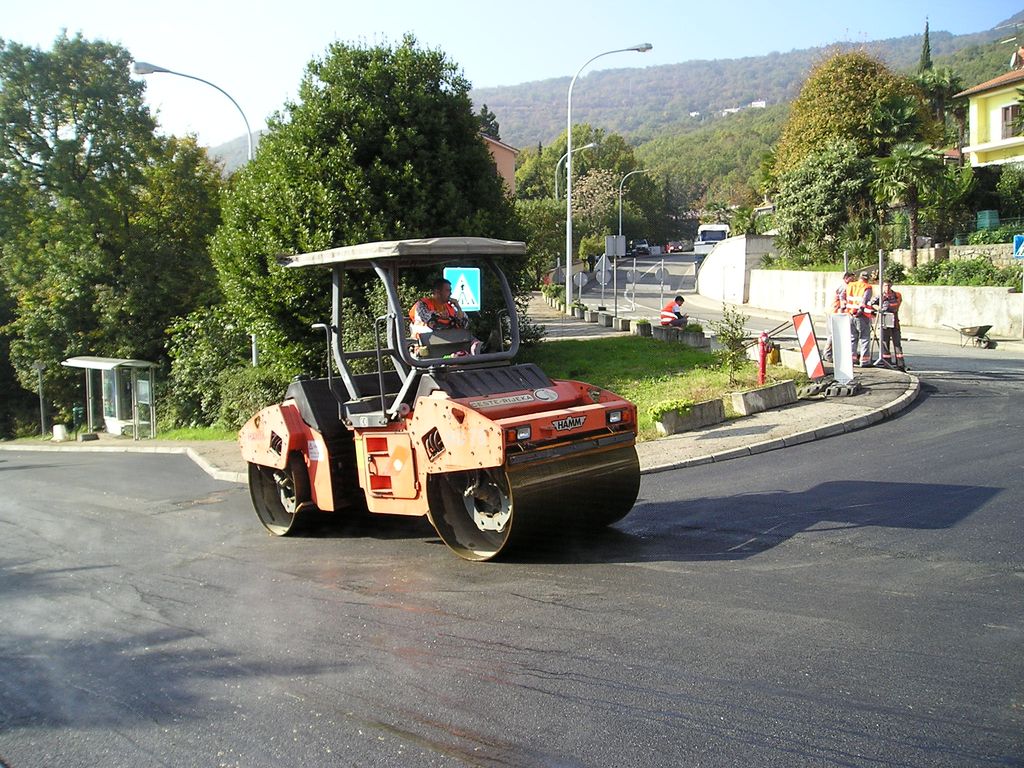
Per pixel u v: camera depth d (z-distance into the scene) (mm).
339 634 6289
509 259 21438
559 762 4246
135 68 21516
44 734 5090
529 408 7812
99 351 35844
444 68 20859
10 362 43250
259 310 20078
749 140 187875
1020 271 29125
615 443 7922
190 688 5562
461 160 20750
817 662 5121
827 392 15031
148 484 16047
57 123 35688
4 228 35375
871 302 17656
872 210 40188
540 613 6332
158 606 7430
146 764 4617
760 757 4148
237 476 15805
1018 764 3967
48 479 18500
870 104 43375
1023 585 6250
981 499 8625
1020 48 52781
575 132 111250
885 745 4180
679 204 139500
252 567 8531
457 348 8359
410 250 7922
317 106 19531
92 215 34156
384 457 8328
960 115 52594
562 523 7633
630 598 6488
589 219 83438
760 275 45875
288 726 4891
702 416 13586
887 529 7848
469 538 7992
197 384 27922
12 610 7699
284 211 19344
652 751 4273
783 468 10750
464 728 4680
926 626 5574
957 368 18688
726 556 7387
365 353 9211
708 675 5051
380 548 8773
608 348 23453
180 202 36062
